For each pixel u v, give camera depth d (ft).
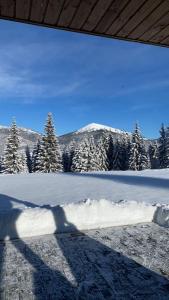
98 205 18.03
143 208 19.11
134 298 9.38
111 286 10.18
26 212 16.42
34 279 10.78
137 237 15.76
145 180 44.06
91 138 172.96
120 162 179.52
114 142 185.26
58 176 56.59
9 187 38.06
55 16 13.15
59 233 16.88
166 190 31.30
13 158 140.46
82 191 32.37
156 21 13.28
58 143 142.41
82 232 17.03
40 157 140.05
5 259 12.75
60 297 9.53
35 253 13.48
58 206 17.49
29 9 12.63
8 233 15.80
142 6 12.14
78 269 11.59
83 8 12.34
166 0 11.69
